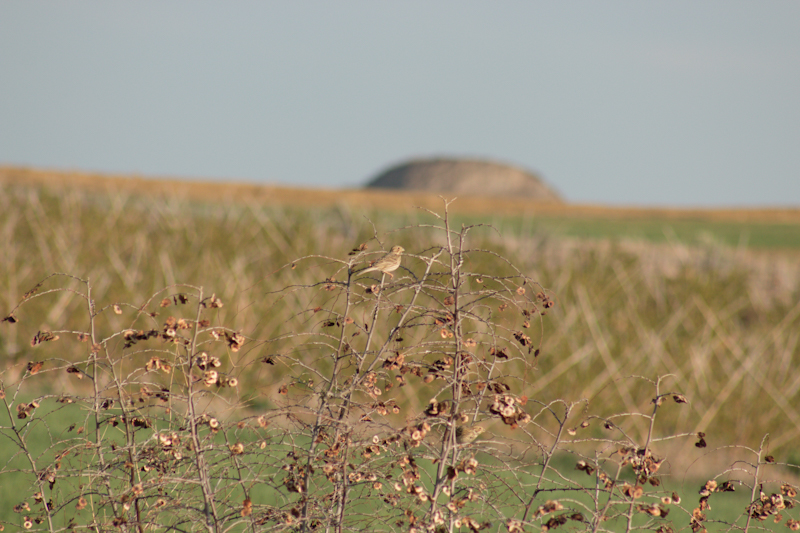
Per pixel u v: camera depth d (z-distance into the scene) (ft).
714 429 152.76
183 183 611.06
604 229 555.69
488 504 47.96
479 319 47.57
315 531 48.62
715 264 259.80
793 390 168.35
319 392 47.78
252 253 220.84
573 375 159.53
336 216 271.90
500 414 45.75
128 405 49.85
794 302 224.74
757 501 52.06
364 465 47.91
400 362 46.29
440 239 217.77
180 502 48.47
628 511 47.62
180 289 180.14
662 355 170.40
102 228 231.71
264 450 48.24
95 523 49.47
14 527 67.82
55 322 169.68
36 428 105.50
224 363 142.10
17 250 206.18
